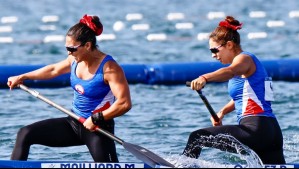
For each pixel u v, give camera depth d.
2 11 99.50
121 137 33.28
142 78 45.84
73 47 24.23
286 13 91.31
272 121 25.23
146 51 63.00
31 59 58.84
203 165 24.80
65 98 41.62
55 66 26.42
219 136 24.88
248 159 24.89
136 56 60.03
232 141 24.88
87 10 99.56
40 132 25.16
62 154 30.70
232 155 29.67
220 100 41.06
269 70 46.59
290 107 38.97
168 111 38.53
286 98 41.12
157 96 42.50
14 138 32.97
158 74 45.66
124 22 86.25
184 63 46.34
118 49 64.38
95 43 24.61
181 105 39.97
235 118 36.66
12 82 26.61
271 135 24.97
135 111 38.59
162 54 60.91
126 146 24.72
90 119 24.45
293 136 33.16
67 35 24.41
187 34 75.19
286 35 72.19
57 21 87.81
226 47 25.22
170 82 45.69
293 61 46.94
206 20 87.44
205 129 25.12
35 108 39.22
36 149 31.41
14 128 34.81
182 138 33.06
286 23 82.00
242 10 96.06
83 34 24.20
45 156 30.31
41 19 89.94
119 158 30.03
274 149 25.48
